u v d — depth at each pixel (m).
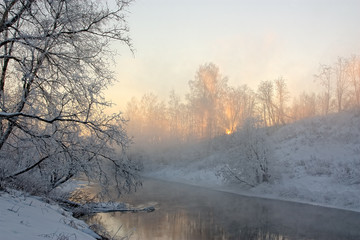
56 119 9.11
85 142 11.46
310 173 25.86
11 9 8.70
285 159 30.44
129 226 15.04
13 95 10.10
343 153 27.00
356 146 27.33
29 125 9.82
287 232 14.10
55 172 12.35
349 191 20.73
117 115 11.01
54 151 10.81
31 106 8.61
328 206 19.98
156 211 19.31
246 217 17.47
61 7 9.12
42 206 9.48
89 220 15.49
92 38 9.80
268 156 27.98
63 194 15.30
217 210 19.72
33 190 11.46
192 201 23.39
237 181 30.58
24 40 8.32
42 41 8.66
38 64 8.77
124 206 20.34
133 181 14.37
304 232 14.02
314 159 28.02
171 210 19.66
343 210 18.66
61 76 9.65
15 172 10.92
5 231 4.94
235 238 13.27
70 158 11.45
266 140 28.83
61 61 9.48
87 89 9.40
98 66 10.03
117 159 12.71
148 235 13.63
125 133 11.34
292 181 25.92
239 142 29.61
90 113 10.21
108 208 18.86
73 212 14.12
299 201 22.30
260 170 27.80
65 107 9.84
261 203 22.16
